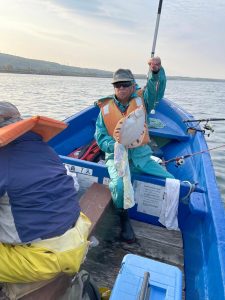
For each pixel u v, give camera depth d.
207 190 2.56
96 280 2.27
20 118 1.64
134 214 2.89
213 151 8.53
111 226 2.87
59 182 1.54
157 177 2.74
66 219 1.52
